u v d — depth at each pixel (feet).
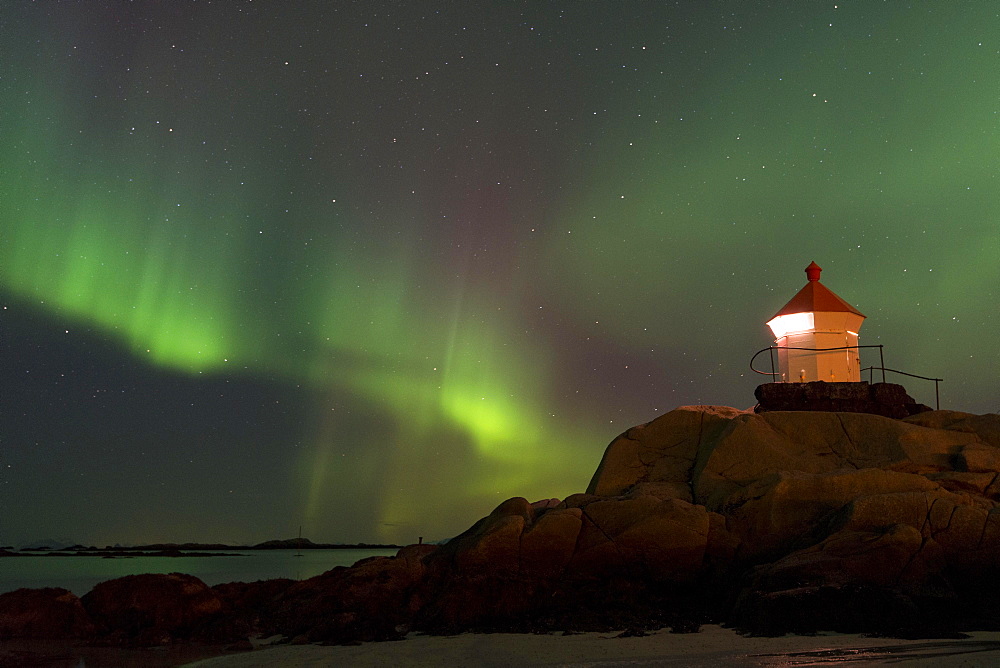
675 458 62.44
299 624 51.03
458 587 50.60
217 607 55.77
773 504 51.70
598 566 52.24
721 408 67.15
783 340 70.54
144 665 41.81
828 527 48.78
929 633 39.93
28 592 55.06
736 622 45.42
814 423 60.44
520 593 50.08
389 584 52.54
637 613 48.39
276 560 290.76
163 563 247.70
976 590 44.55
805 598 42.37
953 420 60.80
